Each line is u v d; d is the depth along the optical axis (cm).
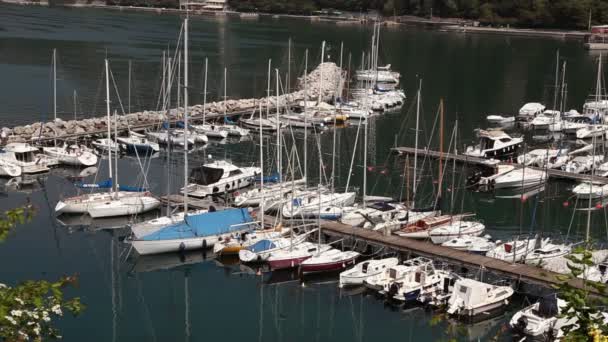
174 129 7794
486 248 4428
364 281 4091
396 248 4434
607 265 3856
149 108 9425
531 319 3472
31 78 11300
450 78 13075
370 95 9550
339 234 4672
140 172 6500
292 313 3922
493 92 11762
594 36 17825
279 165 5325
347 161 7081
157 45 16300
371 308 3941
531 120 9100
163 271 4403
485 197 6106
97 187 5597
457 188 6275
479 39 19462
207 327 3772
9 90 10219
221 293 4138
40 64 12769
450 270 4138
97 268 4384
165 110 8431
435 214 5147
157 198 5428
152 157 7088
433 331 3706
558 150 7150
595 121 8350
